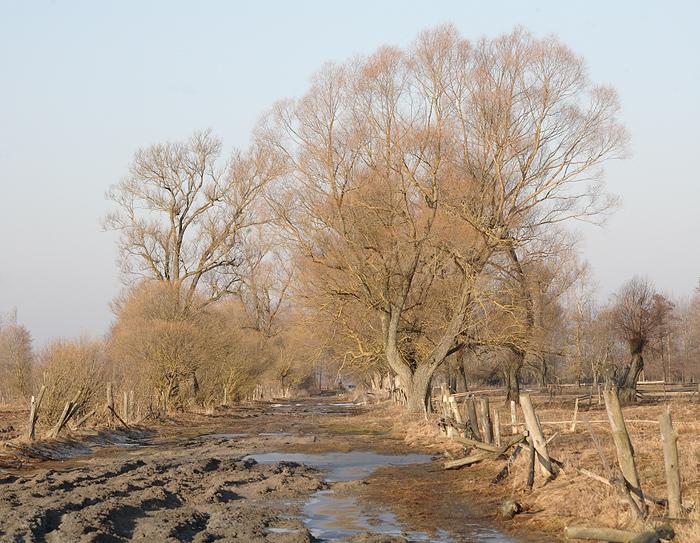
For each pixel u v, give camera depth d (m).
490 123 36.34
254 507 14.81
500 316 37.97
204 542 11.58
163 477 17.92
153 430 34.22
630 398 41.12
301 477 18.47
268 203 39.62
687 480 13.53
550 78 35.91
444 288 39.69
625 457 11.74
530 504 13.73
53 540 11.21
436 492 16.23
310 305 40.09
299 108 38.56
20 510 12.76
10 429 30.83
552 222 36.94
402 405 45.31
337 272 39.56
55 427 26.23
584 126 36.00
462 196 36.53
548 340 43.88
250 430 35.03
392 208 37.56
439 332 40.66
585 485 13.44
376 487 17.22
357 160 38.47
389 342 39.62
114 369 35.88
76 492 14.99
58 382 28.91
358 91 37.91
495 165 36.03
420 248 37.53
